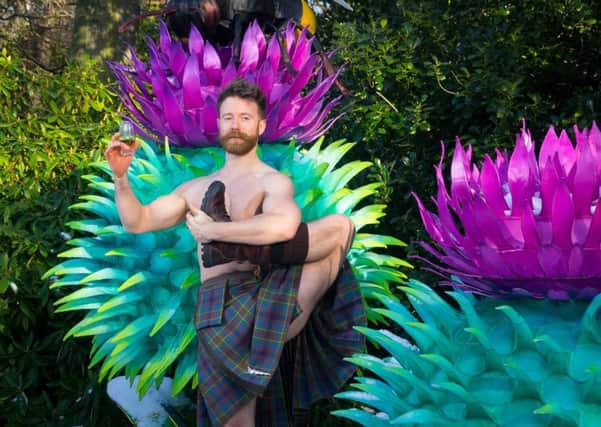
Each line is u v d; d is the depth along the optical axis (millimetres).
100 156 4520
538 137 4406
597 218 1793
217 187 2363
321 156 3066
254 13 3250
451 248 2182
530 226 1841
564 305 1884
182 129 3020
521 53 4445
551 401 1716
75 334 2930
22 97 5059
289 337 2527
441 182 2113
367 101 4777
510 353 1806
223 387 2441
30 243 4082
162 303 2793
